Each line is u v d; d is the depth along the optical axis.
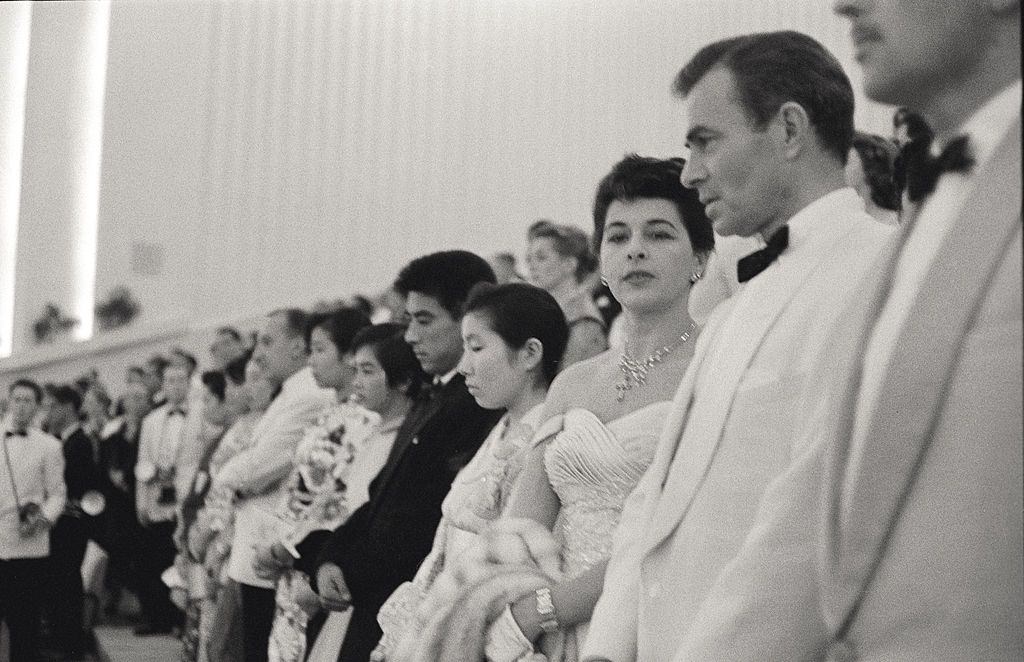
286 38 15.23
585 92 13.99
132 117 15.68
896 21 1.57
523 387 3.39
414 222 14.70
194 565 7.16
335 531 4.09
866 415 1.52
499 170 14.41
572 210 14.08
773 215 2.20
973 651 1.46
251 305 15.06
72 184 16.45
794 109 2.16
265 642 5.63
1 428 9.84
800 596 1.65
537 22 14.30
